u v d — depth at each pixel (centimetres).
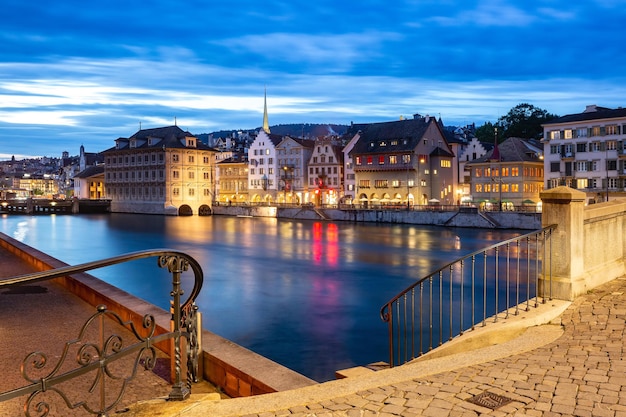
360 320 2688
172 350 802
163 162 12075
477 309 2761
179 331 545
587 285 1032
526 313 900
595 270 1091
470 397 567
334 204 10612
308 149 11900
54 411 684
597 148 7638
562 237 988
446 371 660
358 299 3241
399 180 9981
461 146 11469
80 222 10662
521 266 4272
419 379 629
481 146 10538
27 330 1109
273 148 12319
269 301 3209
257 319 2748
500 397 566
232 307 3047
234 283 3850
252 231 8312
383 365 1050
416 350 2064
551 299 991
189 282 3888
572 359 689
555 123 8038
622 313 890
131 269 4412
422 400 561
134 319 1082
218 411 528
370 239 6862
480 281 3653
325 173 11456
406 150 9750
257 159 12669
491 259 4753
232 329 2556
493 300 2994
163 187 12150
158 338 516
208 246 6384
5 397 387
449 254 5344
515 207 7975
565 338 792
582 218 1015
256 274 4262
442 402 554
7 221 11094
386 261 4934
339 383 615
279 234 7756
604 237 1135
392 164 9994
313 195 11675
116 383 797
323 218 10162
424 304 2908
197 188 12562
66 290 1556
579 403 545
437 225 8425
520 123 11481
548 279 1002
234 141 17425
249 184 12875
